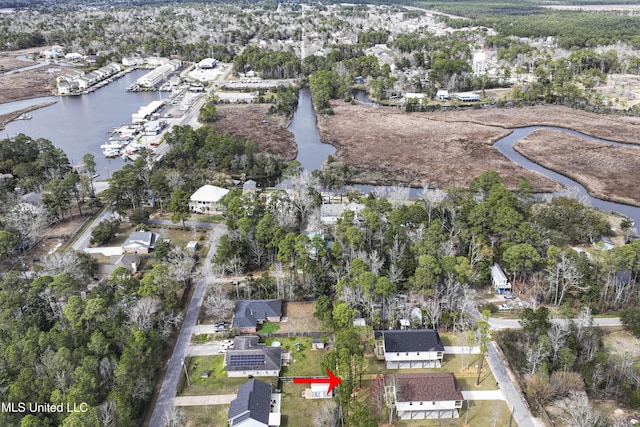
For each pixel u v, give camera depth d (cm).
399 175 19112
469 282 11438
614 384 9025
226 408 8481
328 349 9944
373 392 8769
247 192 14900
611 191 17588
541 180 18400
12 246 12406
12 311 9550
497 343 10069
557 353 9488
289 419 8262
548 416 8319
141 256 13138
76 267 11412
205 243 13875
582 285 11238
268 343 10125
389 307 10712
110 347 8900
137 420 8181
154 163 18212
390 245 12562
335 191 17238
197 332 10394
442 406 8281
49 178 17125
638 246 10994
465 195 14962
